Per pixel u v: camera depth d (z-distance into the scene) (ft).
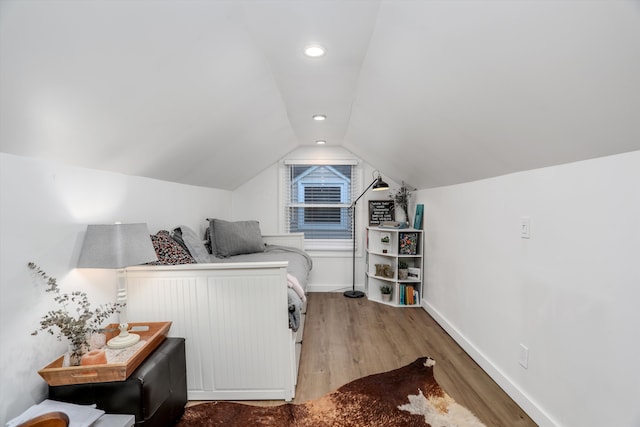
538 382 5.21
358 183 13.51
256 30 4.57
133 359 4.37
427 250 11.07
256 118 7.89
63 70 3.21
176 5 3.32
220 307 5.85
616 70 2.81
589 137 3.80
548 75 3.36
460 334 8.20
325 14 4.21
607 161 3.91
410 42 4.37
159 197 7.61
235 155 9.61
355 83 6.68
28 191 4.04
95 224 5.15
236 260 9.20
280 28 4.54
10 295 3.79
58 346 4.47
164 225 7.85
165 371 4.87
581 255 4.33
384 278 11.76
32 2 2.46
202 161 8.36
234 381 5.94
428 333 9.02
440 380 6.51
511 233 5.96
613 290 3.85
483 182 7.03
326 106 8.17
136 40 3.44
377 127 8.62
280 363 5.89
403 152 9.20
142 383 4.25
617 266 3.80
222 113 6.52
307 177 13.71
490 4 3.03
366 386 6.30
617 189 3.78
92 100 3.83
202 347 5.90
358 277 13.57
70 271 4.77
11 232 3.81
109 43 3.26
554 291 4.85
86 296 4.91
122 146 5.23
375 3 3.97
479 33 3.46
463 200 8.10
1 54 2.70
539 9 2.77
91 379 4.13
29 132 3.68
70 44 3.00
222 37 4.32
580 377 4.35
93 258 4.65
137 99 4.36
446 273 9.25
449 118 5.64
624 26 2.46
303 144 13.05
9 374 3.77
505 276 6.16
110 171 5.76
